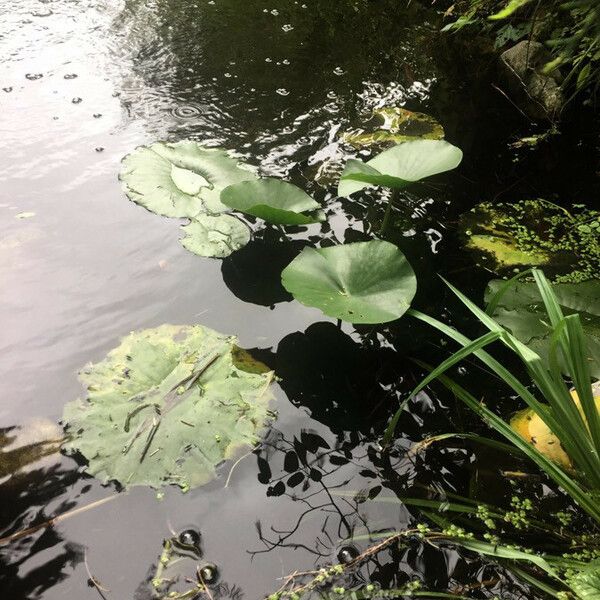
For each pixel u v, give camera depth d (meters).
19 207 1.49
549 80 2.00
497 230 1.58
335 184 1.64
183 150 1.64
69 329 1.25
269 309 1.34
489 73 2.13
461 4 2.28
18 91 1.81
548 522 1.05
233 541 1.00
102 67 1.94
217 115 1.82
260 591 0.96
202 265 1.41
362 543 1.01
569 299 1.36
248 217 1.54
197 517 1.02
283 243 1.49
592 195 1.72
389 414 1.19
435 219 1.60
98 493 1.04
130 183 1.54
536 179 1.76
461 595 0.97
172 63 1.99
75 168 1.60
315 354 1.27
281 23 2.24
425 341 1.33
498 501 1.08
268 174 1.64
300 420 1.16
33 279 1.33
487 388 1.25
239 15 2.24
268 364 1.24
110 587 0.95
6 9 2.12
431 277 1.45
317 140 1.77
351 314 1.19
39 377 1.17
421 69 2.11
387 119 1.87
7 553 0.97
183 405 1.13
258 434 1.13
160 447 1.08
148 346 1.22
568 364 1.00
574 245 1.55
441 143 1.46
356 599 0.95
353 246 1.30
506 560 1.01
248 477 1.07
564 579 0.98
